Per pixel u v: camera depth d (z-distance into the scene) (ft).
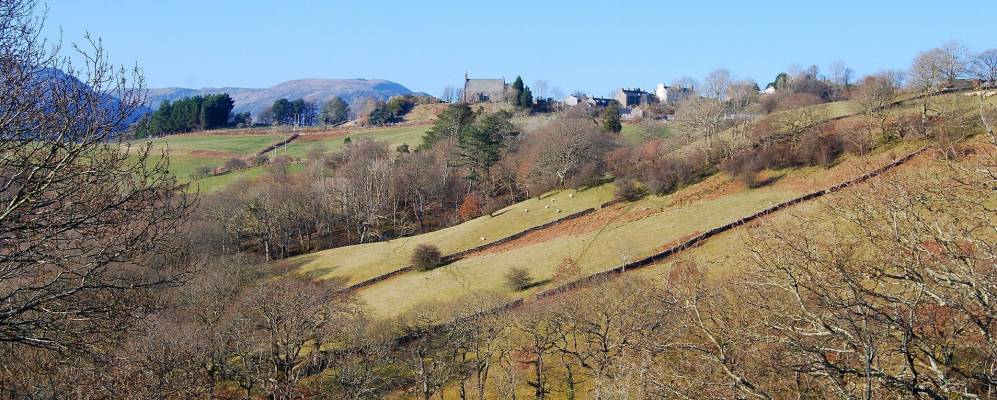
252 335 140.26
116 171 44.93
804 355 45.52
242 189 314.76
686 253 159.74
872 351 37.63
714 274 108.68
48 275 50.19
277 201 290.35
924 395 40.55
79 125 42.93
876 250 55.01
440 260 226.38
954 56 188.24
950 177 54.54
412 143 463.42
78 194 44.16
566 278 176.04
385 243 263.90
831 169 221.87
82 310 43.65
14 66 40.93
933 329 49.62
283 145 499.92
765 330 52.54
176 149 469.98
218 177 375.86
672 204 241.14
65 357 45.50
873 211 55.42
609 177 284.82
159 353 96.37
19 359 56.75
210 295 155.94
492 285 189.57
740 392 47.32
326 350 149.59
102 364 51.31
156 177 48.01
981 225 50.62
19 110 40.83
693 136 290.76
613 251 197.98
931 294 41.57
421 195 326.44
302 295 142.61
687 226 205.98
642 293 118.52
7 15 41.47
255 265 221.87
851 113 269.23
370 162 340.39
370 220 296.30
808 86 441.68
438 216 326.85
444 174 341.21
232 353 138.21
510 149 377.71
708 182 250.37
